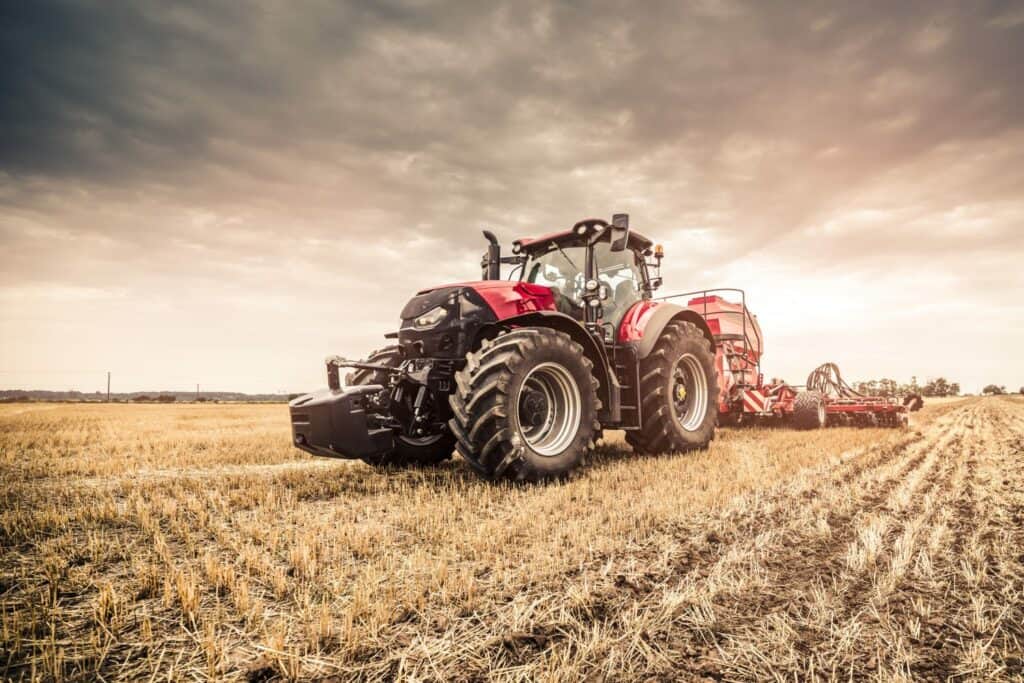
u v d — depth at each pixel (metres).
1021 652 1.82
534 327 4.89
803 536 3.12
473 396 4.33
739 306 9.97
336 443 4.23
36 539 3.12
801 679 1.66
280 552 2.83
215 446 7.94
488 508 3.75
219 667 1.72
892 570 2.54
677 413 6.54
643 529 3.22
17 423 13.91
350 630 1.90
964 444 7.65
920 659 1.77
